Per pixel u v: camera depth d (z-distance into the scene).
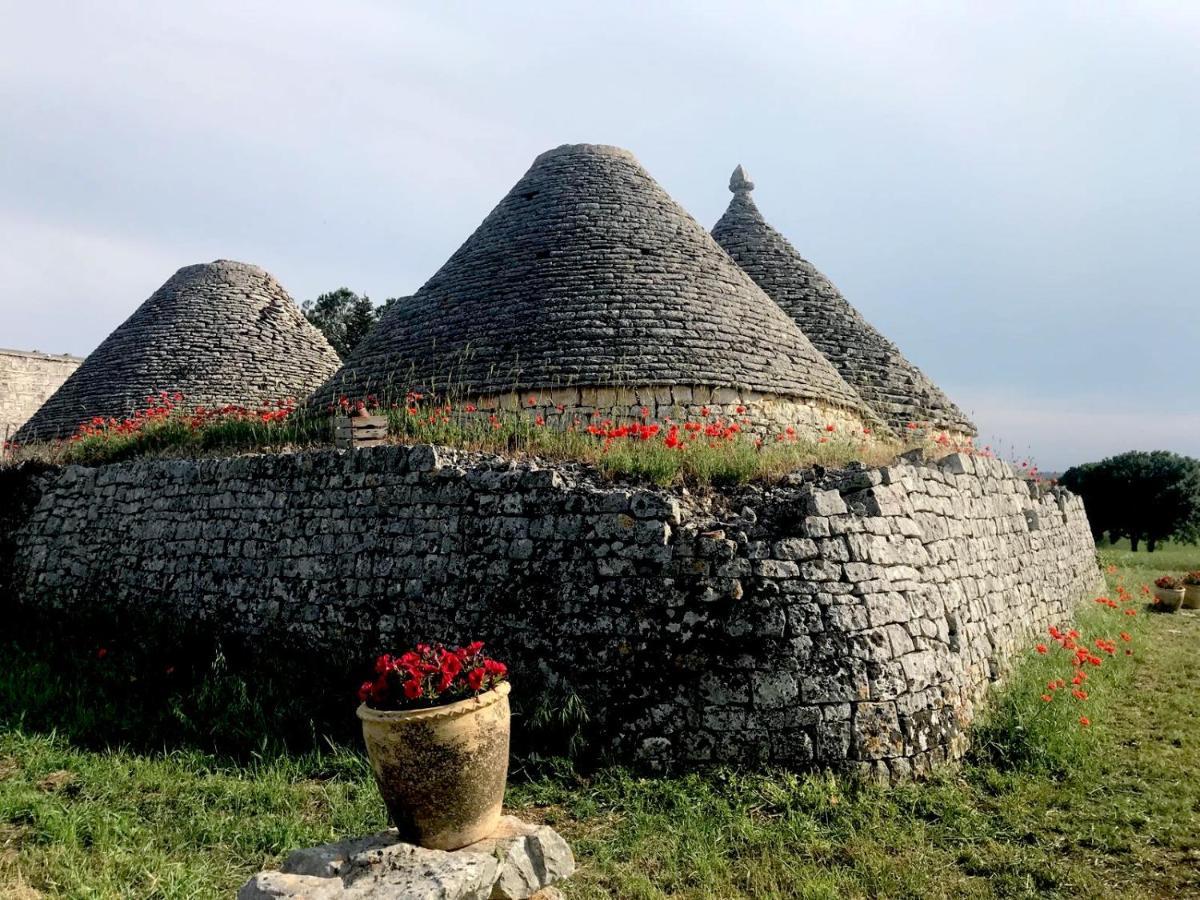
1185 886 4.53
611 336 11.74
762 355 12.33
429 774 3.96
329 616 7.73
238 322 19.55
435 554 7.30
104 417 17.16
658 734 5.86
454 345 12.27
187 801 5.30
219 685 7.22
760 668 5.86
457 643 6.84
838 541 6.30
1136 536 37.34
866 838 4.98
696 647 6.01
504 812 5.33
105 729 6.65
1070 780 5.90
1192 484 35.56
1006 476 10.80
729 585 6.08
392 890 3.32
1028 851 4.91
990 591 8.64
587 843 4.91
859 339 16.84
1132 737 6.93
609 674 6.15
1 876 4.23
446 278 13.70
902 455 8.66
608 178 14.45
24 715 6.66
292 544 8.31
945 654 6.62
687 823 5.11
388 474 7.88
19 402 30.41
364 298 36.59
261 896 3.28
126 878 4.30
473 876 3.49
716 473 7.40
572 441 8.48
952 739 6.20
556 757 5.88
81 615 9.88
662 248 13.30
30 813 5.00
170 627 8.88
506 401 11.31
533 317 12.09
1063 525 13.67
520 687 6.39
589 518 6.67
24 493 11.99
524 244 13.38
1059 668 8.27
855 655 5.90
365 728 4.15
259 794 5.41
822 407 12.70
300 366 19.64
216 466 9.38
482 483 7.29
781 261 17.86
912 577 6.73
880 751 5.68
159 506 9.91
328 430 10.98
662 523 6.40
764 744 5.70
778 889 4.45
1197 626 12.80
